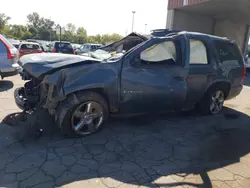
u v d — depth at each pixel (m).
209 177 2.63
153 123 4.21
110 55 3.89
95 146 3.18
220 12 14.74
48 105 3.18
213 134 3.90
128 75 3.44
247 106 5.93
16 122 3.74
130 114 3.78
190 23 15.59
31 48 12.86
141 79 3.54
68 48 18.66
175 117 4.62
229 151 3.32
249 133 4.02
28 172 2.50
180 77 3.92
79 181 2.40
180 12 14.85
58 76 3.04
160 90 3.74
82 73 3.16
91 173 2.56
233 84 4.84
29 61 3.43
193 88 4.17
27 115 3.71
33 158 2.78
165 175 2.62
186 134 3.82
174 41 3.89
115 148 3.17
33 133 3.41
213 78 4.41
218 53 4.51
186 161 2.97
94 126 3.51
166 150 3.22
